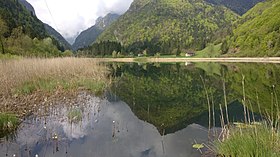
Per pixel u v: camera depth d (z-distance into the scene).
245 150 5.64
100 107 13.32
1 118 8.73
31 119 10.17
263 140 5.90
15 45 53.06
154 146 7.38
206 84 24.30
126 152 6.92
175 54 134.25
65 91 16.62
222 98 16.45
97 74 24.31
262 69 41.09
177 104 14.80
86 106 13.23
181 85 24.09
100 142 7.76
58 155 6.66
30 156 6.58
